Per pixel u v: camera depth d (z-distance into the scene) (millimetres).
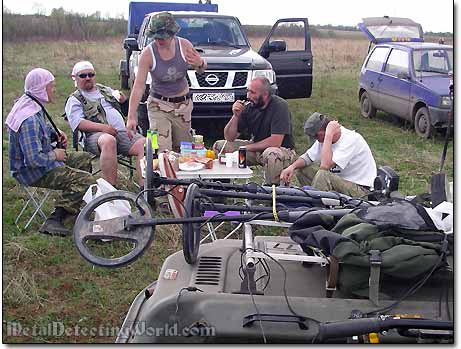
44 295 4879
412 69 11586
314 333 2553
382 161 9359
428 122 10969
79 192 5988
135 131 7070
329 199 3781
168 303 2684
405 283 2752
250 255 2941
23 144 5844
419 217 2852
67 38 25719
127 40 10875
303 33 11891
